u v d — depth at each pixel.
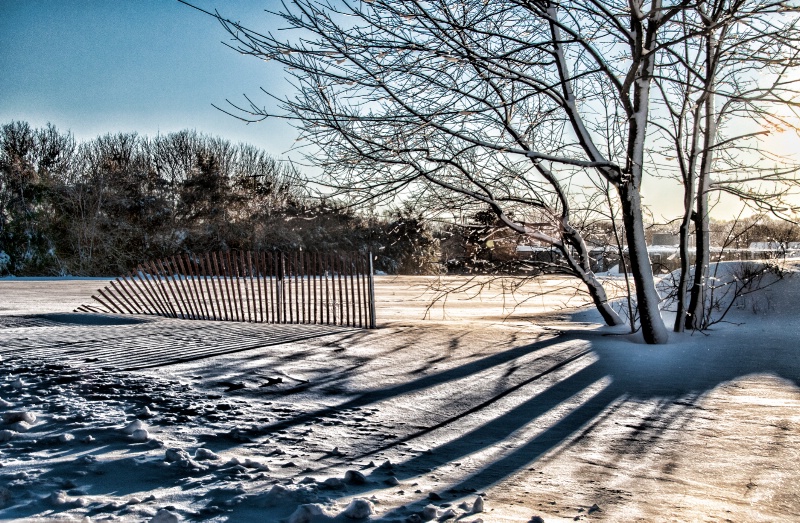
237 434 5.00
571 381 7.88
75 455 4.12
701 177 11.75
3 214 44.78
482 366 8.85
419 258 42.75
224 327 13.58
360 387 7.45
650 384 7.68
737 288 14.03
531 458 4.81
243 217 45.69
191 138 57.81
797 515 3.63
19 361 8.57
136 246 45.69
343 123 9.40
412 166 10.08
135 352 9.70
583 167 11.40
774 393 7.13
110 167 49.03
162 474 3.77
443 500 3.65
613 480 4.27
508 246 12.95
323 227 41.69
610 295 17.02
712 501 3.85
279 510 3.19
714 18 8.97
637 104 10.63
